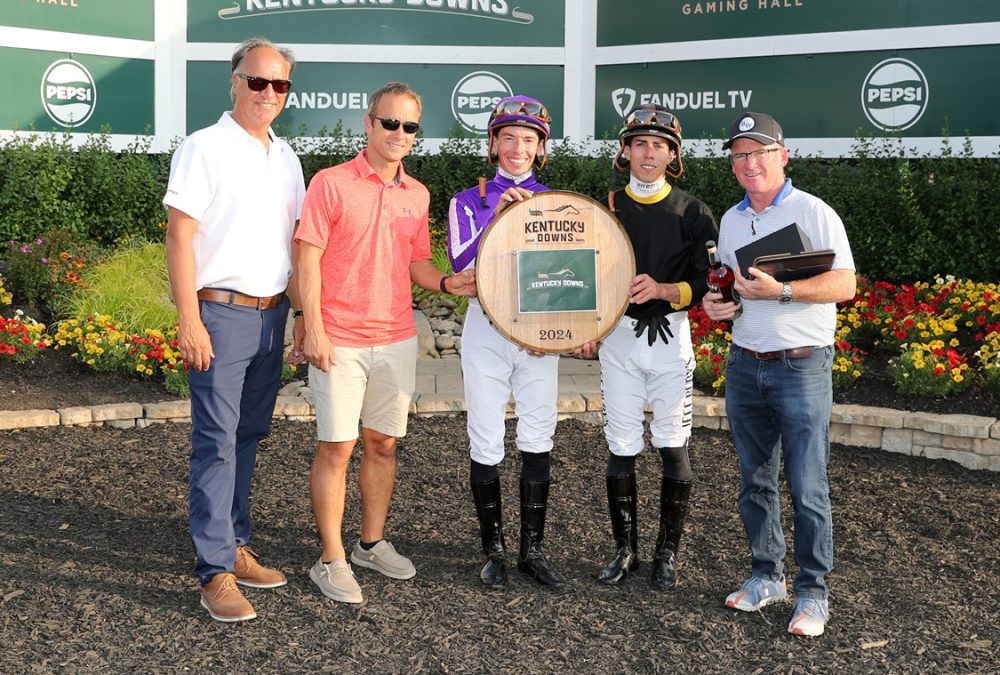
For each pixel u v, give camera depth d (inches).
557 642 152.4
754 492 163.0
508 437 255.3
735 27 422.3
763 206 154.6
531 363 170.7
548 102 455.2
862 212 351.6
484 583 173.3
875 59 400.5
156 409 267.6
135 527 197.8
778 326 151.6
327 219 160.4
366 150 167.3
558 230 165.0
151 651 147.1
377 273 164.2
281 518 204.7
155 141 455.2
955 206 343.9
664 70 437.1
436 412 272.5
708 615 161.9
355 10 453.7
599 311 166.7
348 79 457.1
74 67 437.4
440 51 455.2
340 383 163.8
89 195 396.5
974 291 315.3
